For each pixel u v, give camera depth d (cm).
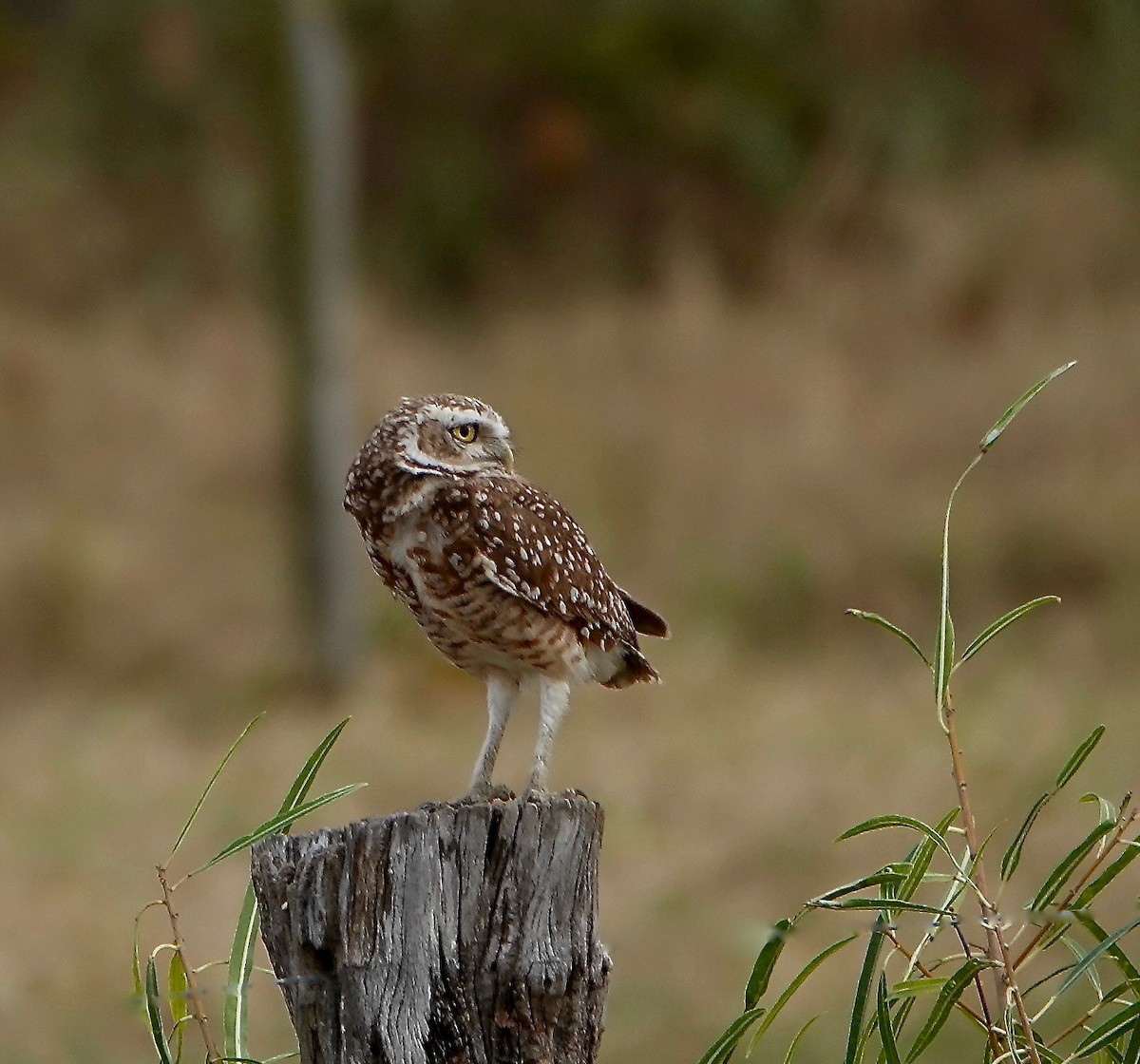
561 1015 466
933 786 1284
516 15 3022
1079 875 1059
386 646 1858
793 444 2159
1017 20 2886
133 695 1809
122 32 2953
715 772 1397
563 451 2198
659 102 2952
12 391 2473
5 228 2920
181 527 2211
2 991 1078
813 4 3011
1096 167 2588
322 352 1845
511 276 2898
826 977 1043
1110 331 2242
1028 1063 477
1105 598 1739
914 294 2508
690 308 2588
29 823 1392
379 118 3045
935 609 1802
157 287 2841
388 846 465
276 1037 982
